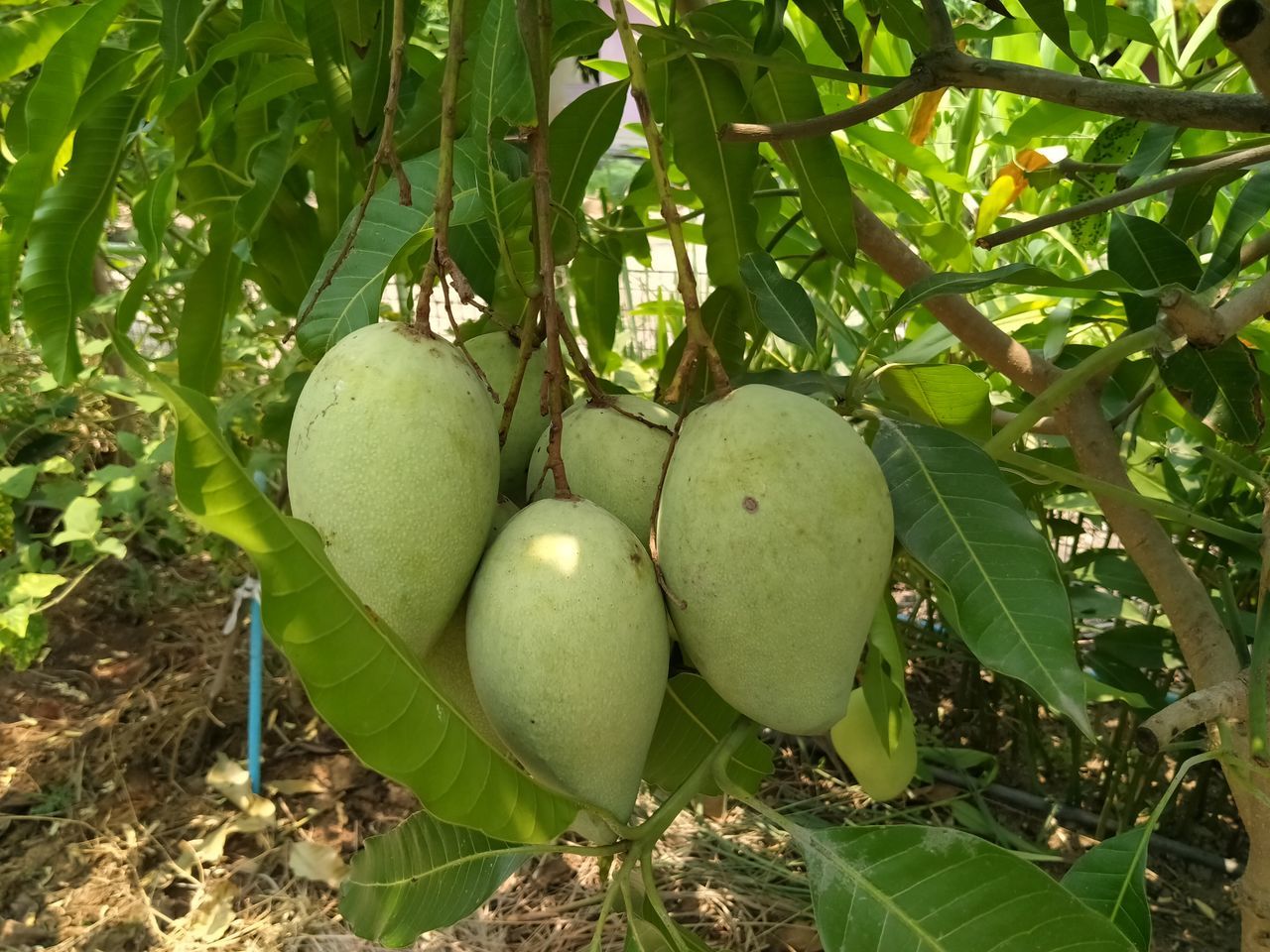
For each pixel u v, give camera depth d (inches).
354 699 17.0
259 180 38.4
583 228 46.4
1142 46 61.3
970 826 67.7
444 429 20.6
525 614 20.2
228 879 64.6
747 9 32.6
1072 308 48.3
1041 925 19.3
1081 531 68.1
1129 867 24.3
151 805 71.5
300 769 75.5
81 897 63.3
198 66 44.3
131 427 101.4
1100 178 48.1
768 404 21.7
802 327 28.5
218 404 77.5
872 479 21.7
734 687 22.1
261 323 78.4
